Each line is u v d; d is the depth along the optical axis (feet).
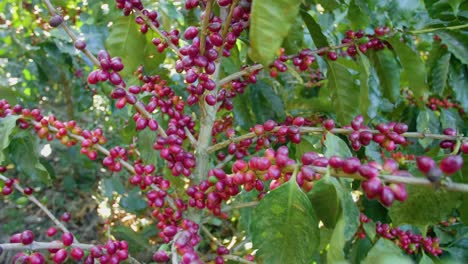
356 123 1.62
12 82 3.59
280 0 1.11
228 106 2.13
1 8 3.39
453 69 2.29
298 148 1.98
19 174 4.49
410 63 1.95
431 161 1.00
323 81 2.68
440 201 1.48
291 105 2.59
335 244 1.13
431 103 2.77
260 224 1.28
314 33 2.01
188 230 1.55
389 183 1.10
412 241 2.01
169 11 2.64
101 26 3.06
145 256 2.95
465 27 1.99
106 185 3.34
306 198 1.22
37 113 1.89
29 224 4.04
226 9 1.81
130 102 1.68
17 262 1.38
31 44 3.90
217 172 1.59
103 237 3.93
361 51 1.99
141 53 2.13
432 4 2.01
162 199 1.87
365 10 2.09
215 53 1.58
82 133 1.89
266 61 1.17
